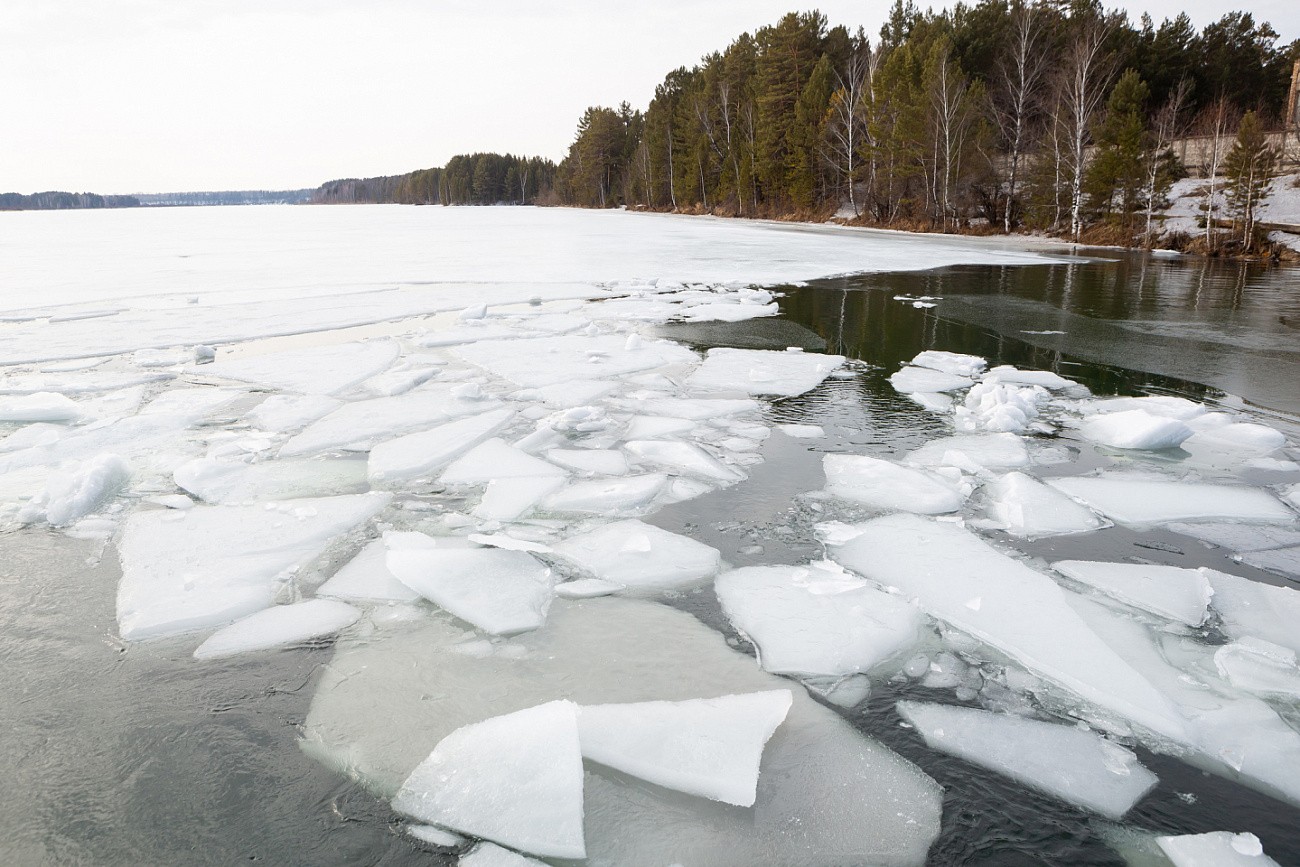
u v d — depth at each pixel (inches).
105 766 77.1
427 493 148.9
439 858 65.4
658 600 109.2
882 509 141.3
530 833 66.9
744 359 267.9
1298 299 405.7
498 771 72.8
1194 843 67.0
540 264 629.6
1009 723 83.8
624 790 73.4
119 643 98.5
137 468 162.4
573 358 270.1
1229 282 490.0
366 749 79.1
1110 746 80.1
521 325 337.4
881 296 429.7
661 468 163.6
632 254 724.0
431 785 72.5
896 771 76.6
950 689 89.7
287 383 234.7
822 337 310.2
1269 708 85.6
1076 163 974.4
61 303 413.1
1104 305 388.8
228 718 84.1
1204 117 1200.8
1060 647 96.4
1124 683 89.3
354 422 193.6
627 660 94.3
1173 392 222.5
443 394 221.0
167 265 639.8
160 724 83.2
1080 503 142.9
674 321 349.7
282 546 125.3
